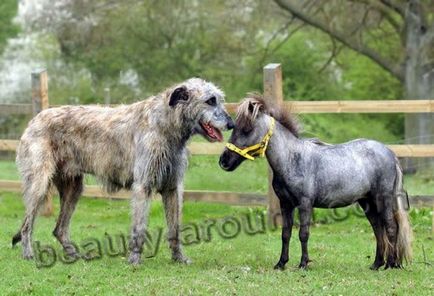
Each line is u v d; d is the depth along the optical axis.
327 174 9.19
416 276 9.09
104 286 8.74
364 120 29.97
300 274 9.12
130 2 27.47
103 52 30.16
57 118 10.55
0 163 20.27
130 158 10.08
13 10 34.94
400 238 9.45
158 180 9.90
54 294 8.48
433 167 16.70
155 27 29.38
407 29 24.34
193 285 8.64
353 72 32.66
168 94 9.73
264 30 29.33
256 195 12.65
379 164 9.34
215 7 28.05
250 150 9.09
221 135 9.58
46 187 10.43
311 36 31.77
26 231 10.46
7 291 8.62
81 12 28.00
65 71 33.28
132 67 30.73
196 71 30.34
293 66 32.28
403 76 25.06
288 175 9.14
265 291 8.36
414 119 22.12
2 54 35.19
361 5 25.19
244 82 30.36
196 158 15.34
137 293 8.39
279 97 12.25
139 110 10.08
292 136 9.24
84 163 10.48
